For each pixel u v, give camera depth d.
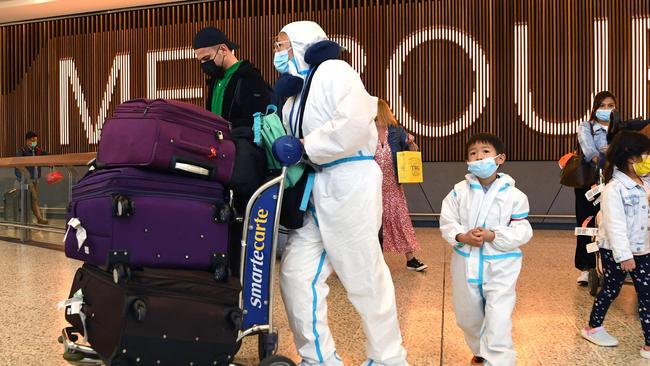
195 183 1.87
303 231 2.09
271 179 2.04
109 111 10.24
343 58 8.89
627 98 7.84
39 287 4.07
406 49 8.62
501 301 2.21
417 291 3.88
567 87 8.05
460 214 2.39
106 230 1.74
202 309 1.80
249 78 2.61
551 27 8.10
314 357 1.99
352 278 2.00
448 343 2.73
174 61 9.83
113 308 1.75
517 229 2.23
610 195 2.69
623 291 3.97
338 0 8.97
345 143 1.89
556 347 2.69
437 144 8.54
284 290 2.07
